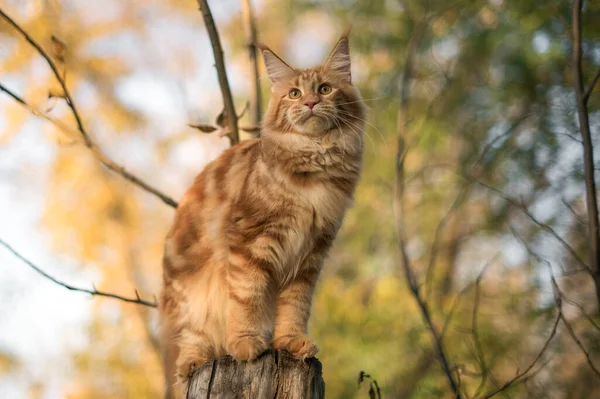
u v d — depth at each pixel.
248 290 4.94
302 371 4.22
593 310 8.08
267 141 5.24
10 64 10.88
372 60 11.29
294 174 5.09
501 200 9.92
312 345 4.70
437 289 9.88
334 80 5.51
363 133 5.55
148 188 5.73
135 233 13.08
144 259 13.04
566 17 9.16
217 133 5.89
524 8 9.74
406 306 9.47
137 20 12.99
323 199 5.09
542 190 9.44
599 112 9.04
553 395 7.87
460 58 10.77
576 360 8.05
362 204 11.15
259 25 12.34
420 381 8.04
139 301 5.41
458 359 7.55
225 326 5.27
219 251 5.17
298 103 5.20
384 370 9.02
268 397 4.12
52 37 5.64
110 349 11.96
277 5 12.14
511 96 10.48
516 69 10.35
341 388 9.13
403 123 8.23
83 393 11.62
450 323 8.34
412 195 11.68
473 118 10.97
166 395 5.33
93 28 12.79
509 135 9.96
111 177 12.95
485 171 9.91
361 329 9.53
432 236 10.88
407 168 11.08
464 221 10.88
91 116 12.88
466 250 10.84
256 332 4.89
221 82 5.86
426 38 10.55
